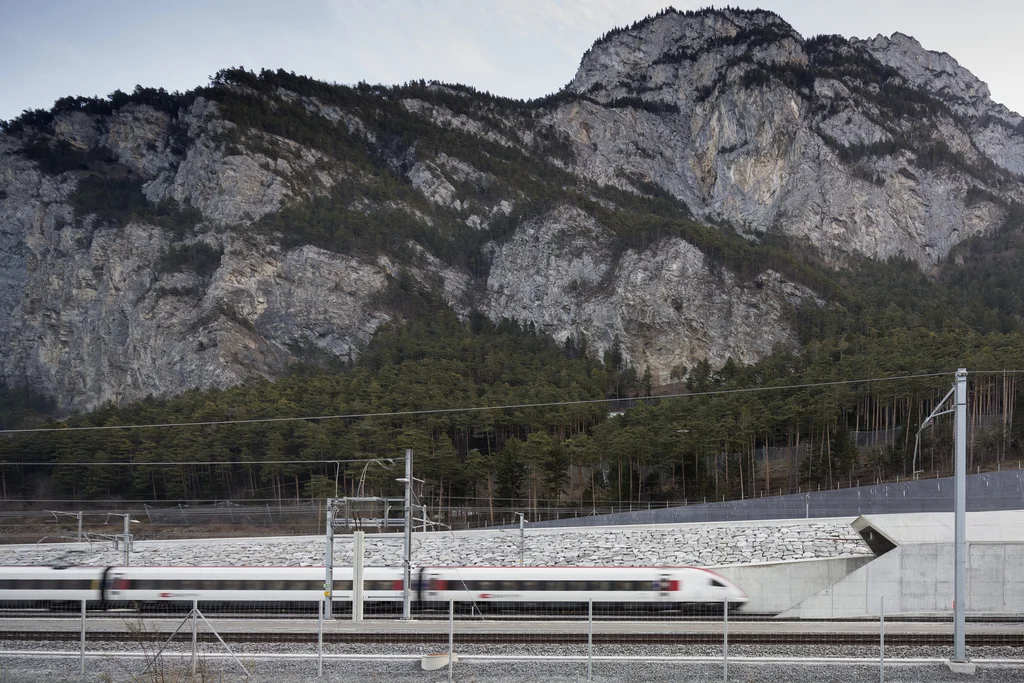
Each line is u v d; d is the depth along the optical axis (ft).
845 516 293.43
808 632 145.79
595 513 351.87
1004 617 177.27
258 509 390.01
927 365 438.81
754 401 412.98
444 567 206.69
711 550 241.55
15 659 130.00
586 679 118.62
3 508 419.13
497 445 461.78
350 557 273.54
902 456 378.32
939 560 196.54
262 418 440.45
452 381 537.65
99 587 212.84
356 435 387.34
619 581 201.16
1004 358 428.56
